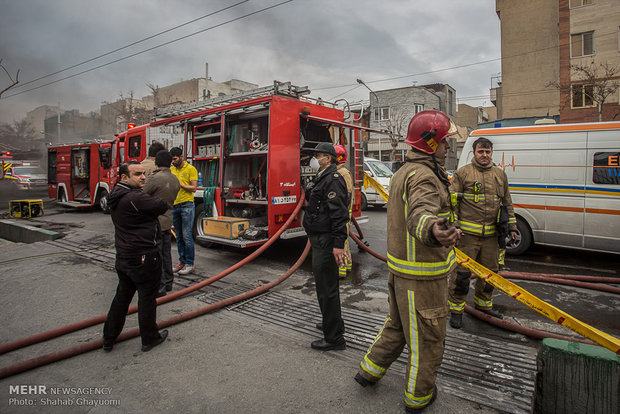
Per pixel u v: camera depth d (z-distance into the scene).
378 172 13.54
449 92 40.31
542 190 6.15
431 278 2.16
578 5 21.52
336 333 3.16
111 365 3.05
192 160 7.66
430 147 2.20
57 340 3.52
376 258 6.66
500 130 6.61
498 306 4.32
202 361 3.08
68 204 14.12
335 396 2.55
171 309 4.22
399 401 2.48
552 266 5.92
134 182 3.24
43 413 2.46
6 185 23.95
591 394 2.37
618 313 4.07
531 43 26.22
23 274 5.64
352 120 7.43
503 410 2.36
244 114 6.51
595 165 5.73
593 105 21.31
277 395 2.58
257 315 4.01
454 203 2.30
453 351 3.12
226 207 6.89
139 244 3.13
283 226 5.88
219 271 5.83
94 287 5.01
